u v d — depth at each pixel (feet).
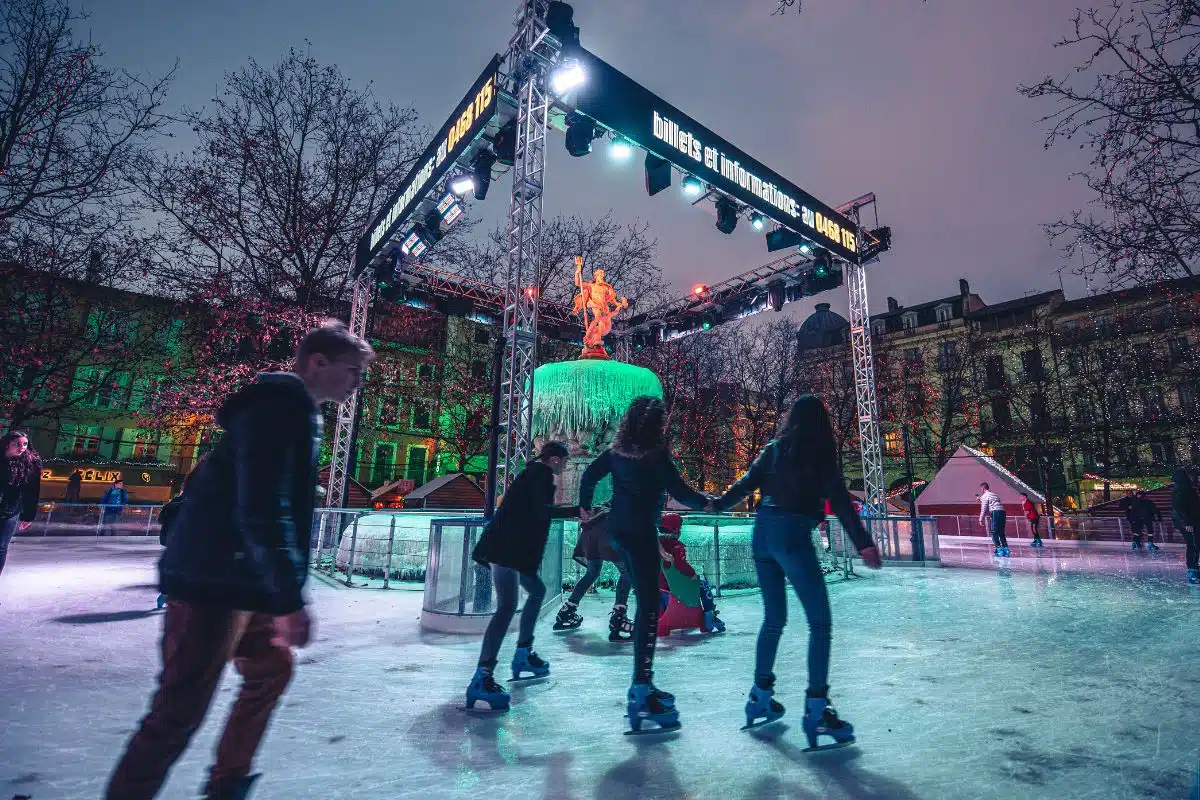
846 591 24.27
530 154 24.66
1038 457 113.91
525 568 9.68
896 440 135.74
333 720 8.41
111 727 7.77
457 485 75.56
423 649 13.21
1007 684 10.47
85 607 17.13
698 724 8.43
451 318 79.51
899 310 154.61
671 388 82.99
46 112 45.37
